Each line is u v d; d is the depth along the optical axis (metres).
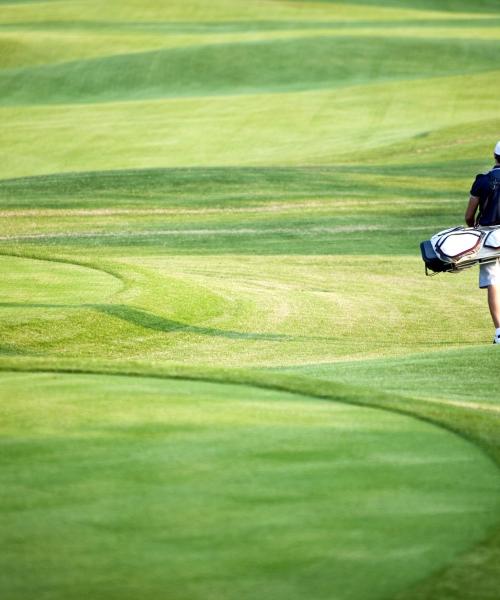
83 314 41.03
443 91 156.50
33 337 38.16
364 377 29.88
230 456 18.52
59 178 102.06
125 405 22.44
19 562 13.54
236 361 37.06
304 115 143.25
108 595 12.59
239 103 151.88
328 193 96.81
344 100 152.62
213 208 90.62
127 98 167.62
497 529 15.02
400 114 143.50
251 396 23.77
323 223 84.50
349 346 40.50
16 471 17.41
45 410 21.84
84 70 182.88
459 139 125.50
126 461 18.06
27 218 86.06
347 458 18.56
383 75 179.62
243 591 12.74
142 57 189.75
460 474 17.70
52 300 43.56
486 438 20.02
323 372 31.16
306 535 14.62
